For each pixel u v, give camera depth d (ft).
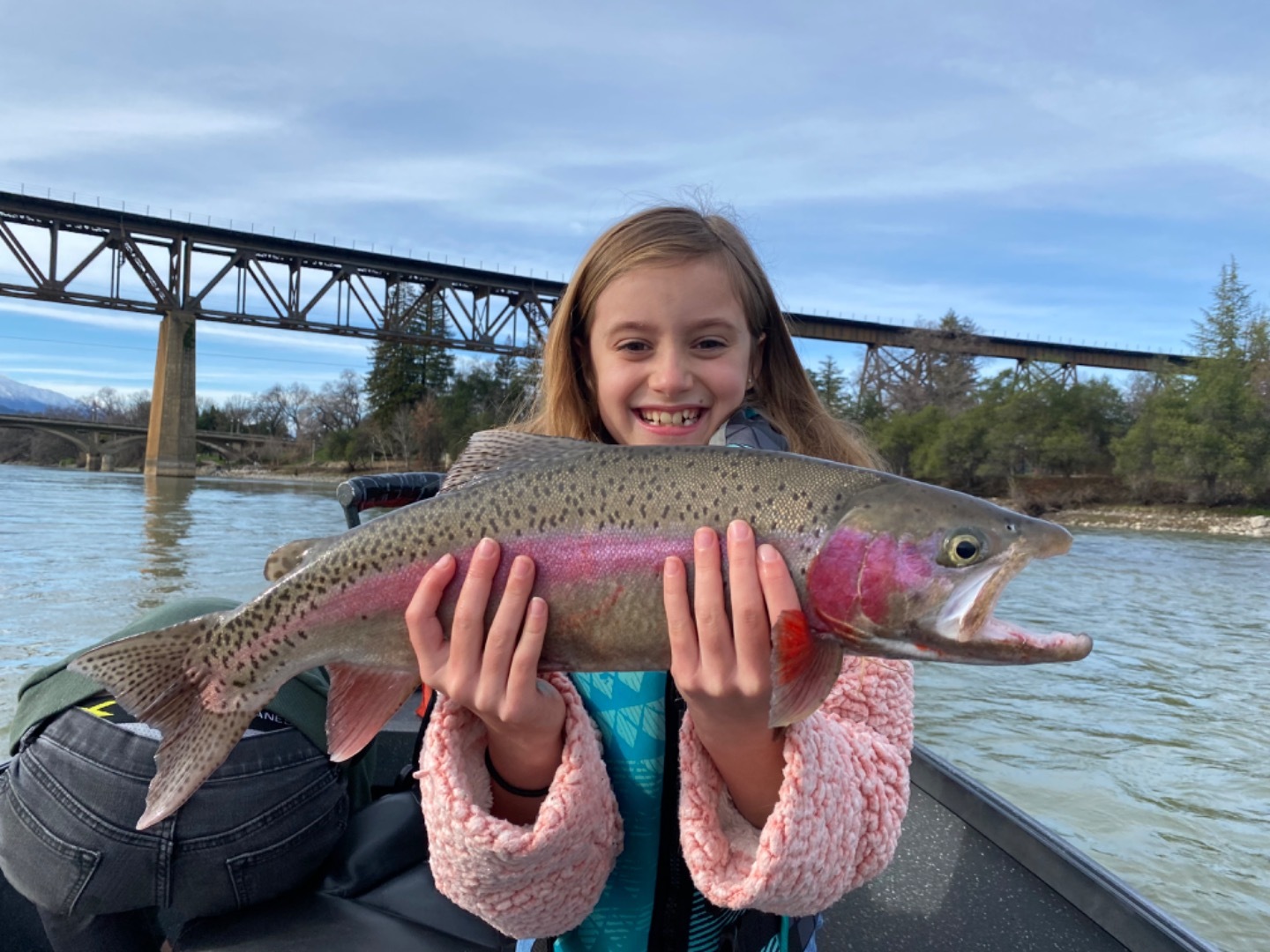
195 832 7.97
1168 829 22.30
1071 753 27.94
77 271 188.44
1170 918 9.20
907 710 7.97
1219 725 31.17
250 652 7.96
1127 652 43.06
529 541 7.27
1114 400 188.44
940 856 11.56
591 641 7.20
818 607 7.14
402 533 7.68
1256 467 150.20
